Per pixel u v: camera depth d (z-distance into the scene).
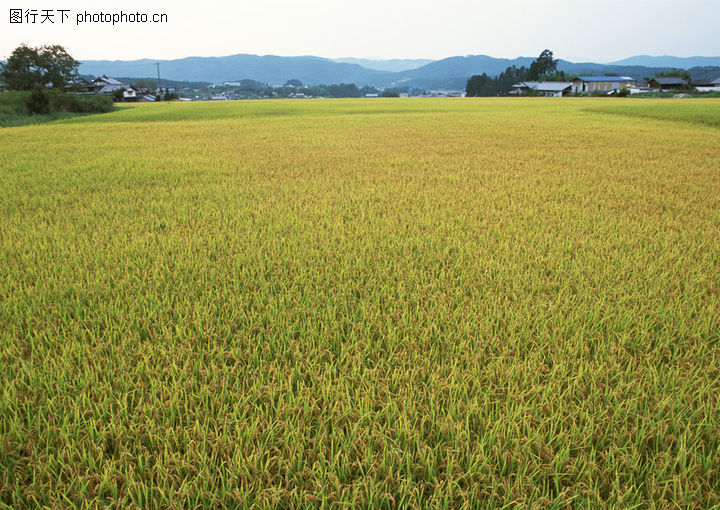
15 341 2.50
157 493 1.56
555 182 7.21
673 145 11.59
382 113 28.80
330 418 1.88
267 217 5.19
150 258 3.93
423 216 5.13
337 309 2.93
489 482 1.61
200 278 3.35
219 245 4.22
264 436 1.80
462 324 2.65
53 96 36.25
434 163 9.14
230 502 1.54
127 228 4.86
